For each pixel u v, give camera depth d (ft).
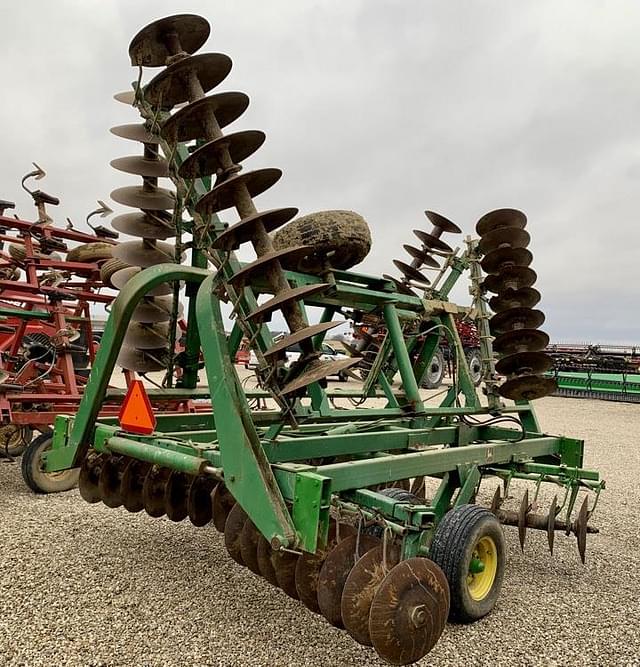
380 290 15.52
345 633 9.66
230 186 9.16
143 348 14.78
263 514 8.21
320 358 9.02
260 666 8.59
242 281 9.11
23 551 12.87
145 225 14.55
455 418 18.75
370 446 12.79
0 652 8.66
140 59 10.75
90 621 9.71
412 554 8.45
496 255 16.12
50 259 21.84
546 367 15.64
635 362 69.26
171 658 8.67
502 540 11.21
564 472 13.91
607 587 12.70
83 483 12.37
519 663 9.21
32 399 19.02
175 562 12.50
